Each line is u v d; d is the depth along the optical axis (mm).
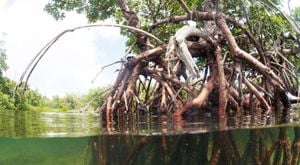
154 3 12688
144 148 6215
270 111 8562
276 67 9961
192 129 6164
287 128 6641
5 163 7066
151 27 10016
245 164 5922
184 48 6762
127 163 5754
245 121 7000
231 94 8422
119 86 8539
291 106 9523
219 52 8250
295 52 10789
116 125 7121
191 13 8656
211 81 8148
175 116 7926
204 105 8016
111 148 6246
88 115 9641
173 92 8688
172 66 8852
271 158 6047
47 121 8219
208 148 6426
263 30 11055
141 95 10117
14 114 10789
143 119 7891
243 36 10031
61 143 6531
